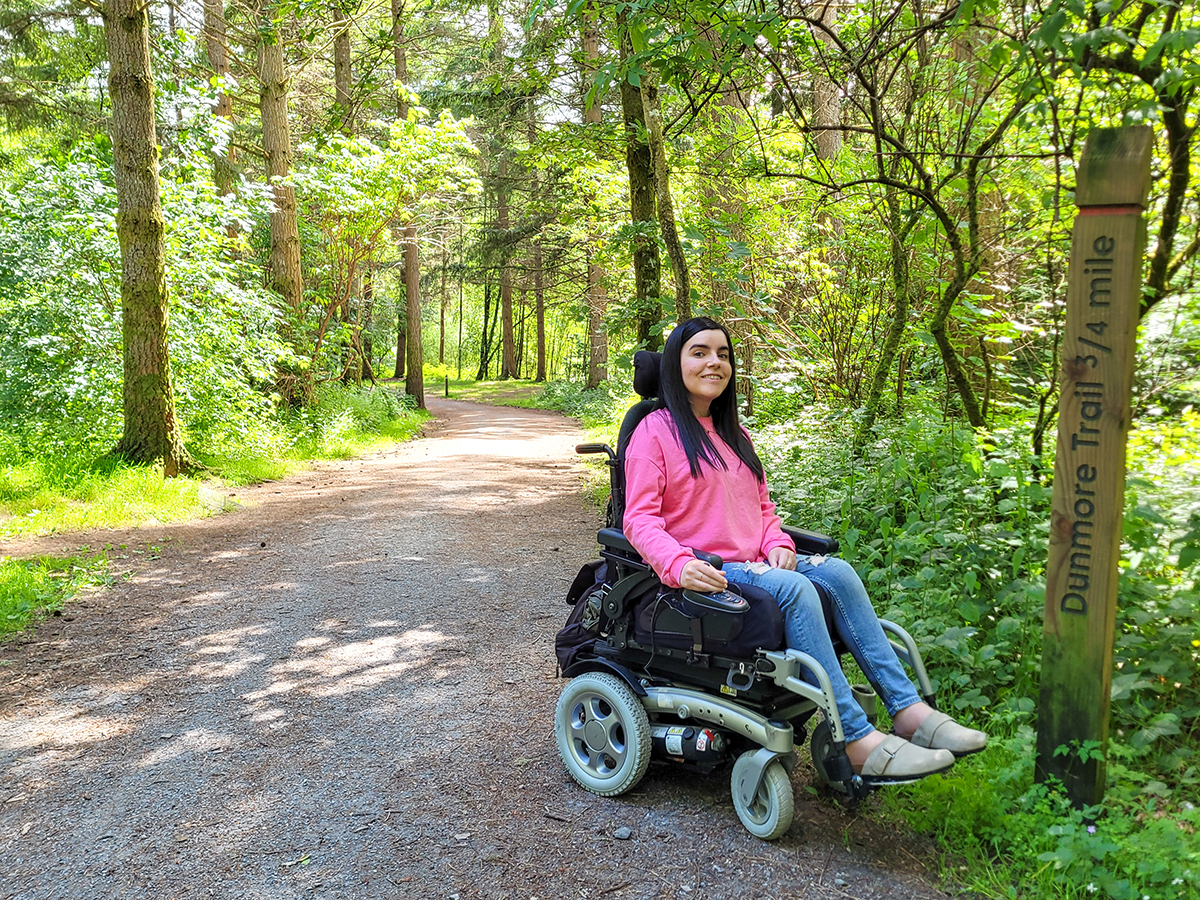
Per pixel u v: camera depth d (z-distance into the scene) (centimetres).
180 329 997
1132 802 244
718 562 251
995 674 318
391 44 1423
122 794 292
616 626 283
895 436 478
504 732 339
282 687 389
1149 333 364
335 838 262
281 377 1359
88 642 451
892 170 446
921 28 359
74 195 981
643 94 579
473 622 486
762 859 247
